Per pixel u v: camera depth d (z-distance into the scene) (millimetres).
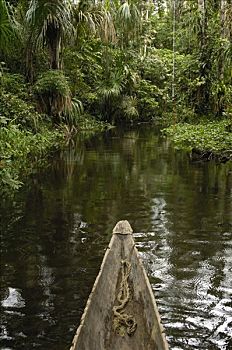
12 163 10172
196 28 17516
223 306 4074
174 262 5023
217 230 6082
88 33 18562
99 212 6859
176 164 10922
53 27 15469
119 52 23891
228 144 11930
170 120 21719
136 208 7098
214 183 8820
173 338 3582
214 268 4871
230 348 3473
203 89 17344
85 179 9180
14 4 15148
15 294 4277
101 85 23078
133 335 2873
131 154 12586
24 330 3715
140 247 5445
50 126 15422
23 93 14508
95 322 2922
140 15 24609
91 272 4762
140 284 3092
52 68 16188
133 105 24375
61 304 4109
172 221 6445
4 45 9109
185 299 4188
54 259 5094
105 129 20906
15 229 6062
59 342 3568
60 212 6840
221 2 16906
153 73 27016
